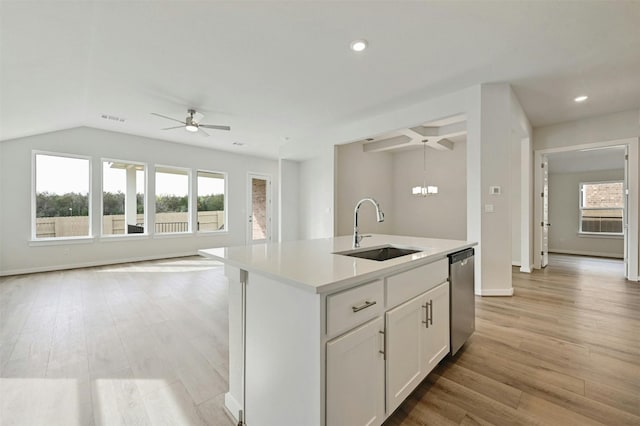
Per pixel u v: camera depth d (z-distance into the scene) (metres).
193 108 4.20
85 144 5.32
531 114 4.57
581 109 4.34
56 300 3.39
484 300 3.31
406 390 1.46
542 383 1.73
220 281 4.27
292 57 2.82
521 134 4.61
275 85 3.45
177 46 2.60
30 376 1.84
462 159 6.76
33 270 4.86
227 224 7.34
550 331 2.46
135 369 1.92
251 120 4.81
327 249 1.89
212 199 7.17
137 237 5.92
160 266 5.40
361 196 6.93
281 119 4.75
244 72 3.12
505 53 2.78
